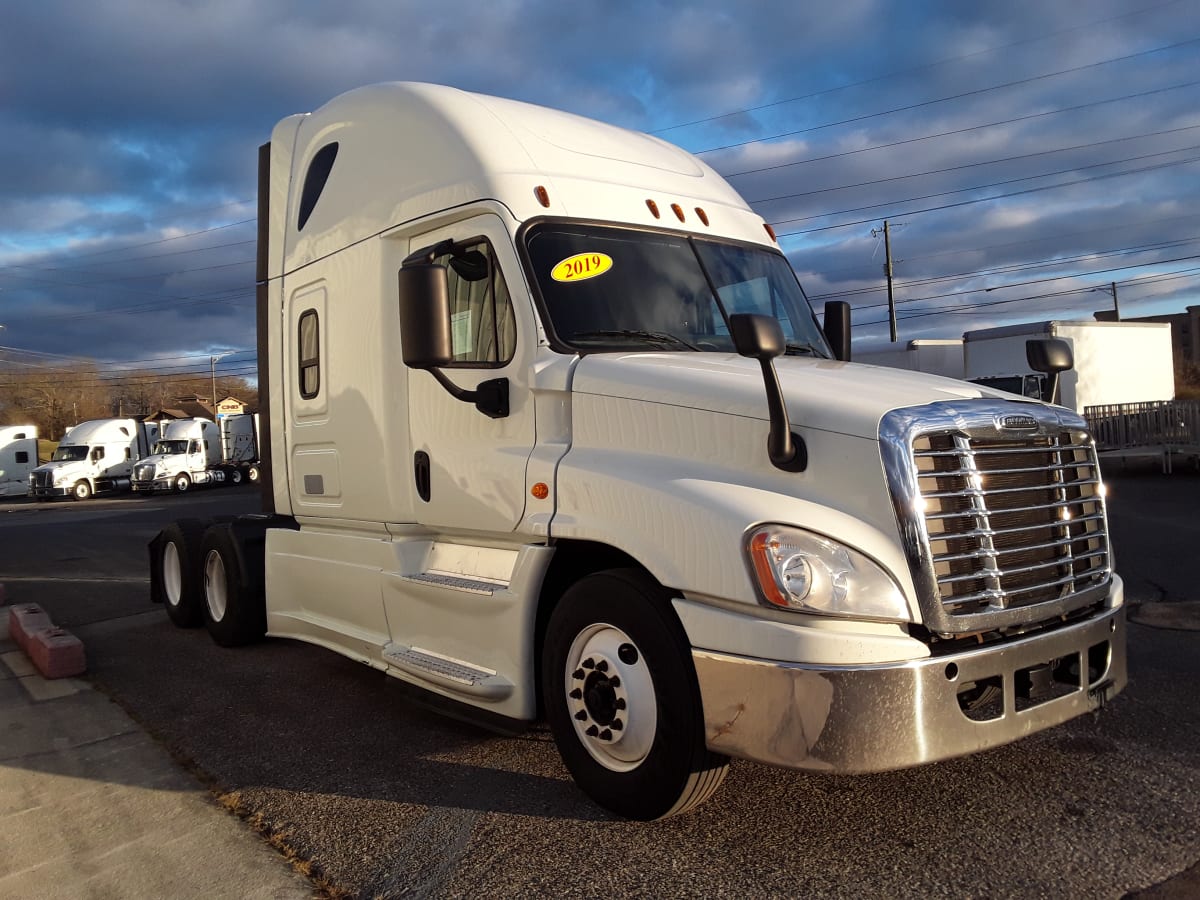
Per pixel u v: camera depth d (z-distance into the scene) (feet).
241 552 22.65
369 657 17.38
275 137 21.48
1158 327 79.77
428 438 15.72
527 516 13.52
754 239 17.21
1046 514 11.93
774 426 10.94
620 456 12.53
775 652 10.28
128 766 15.37
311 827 12.63
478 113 15.62
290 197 20.59
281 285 20.77
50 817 13.46
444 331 13.10
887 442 10.68
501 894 10.60
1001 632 11.27
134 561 44.29
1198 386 150.51
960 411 11.28
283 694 19.22
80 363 280.92
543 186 14.74
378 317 16.81
